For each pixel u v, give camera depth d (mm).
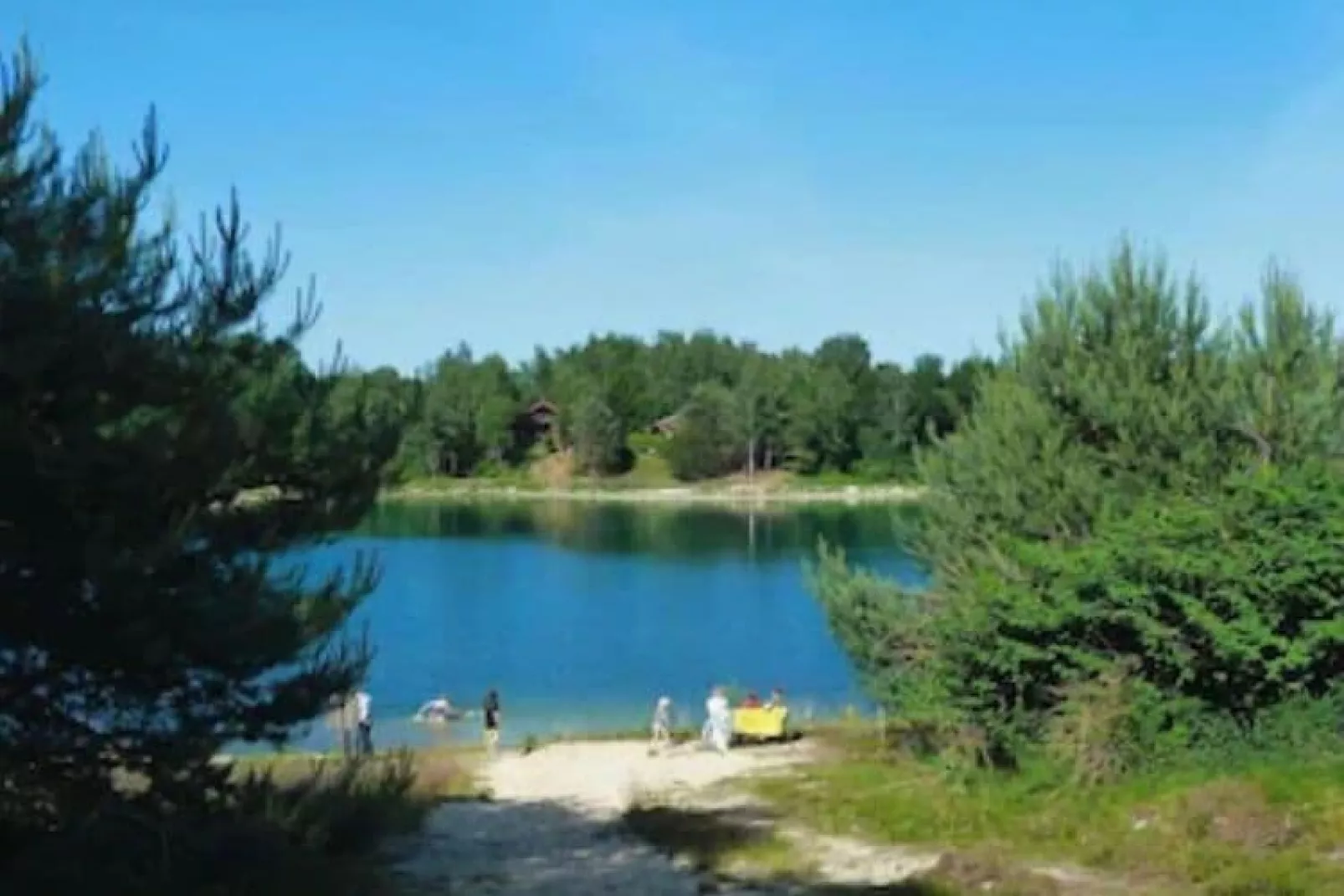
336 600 13602
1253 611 20516
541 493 145500
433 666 53375
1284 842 16938
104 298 12539
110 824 12227
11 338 11789
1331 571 20359
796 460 147375
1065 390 25844
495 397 156625
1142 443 24797
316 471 13852
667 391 171000
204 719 12859
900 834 19703
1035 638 21969
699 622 64062
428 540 102688
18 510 12094
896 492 136375
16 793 12609
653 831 20719
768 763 28641
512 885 16625
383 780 17047
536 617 65688
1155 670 21469
